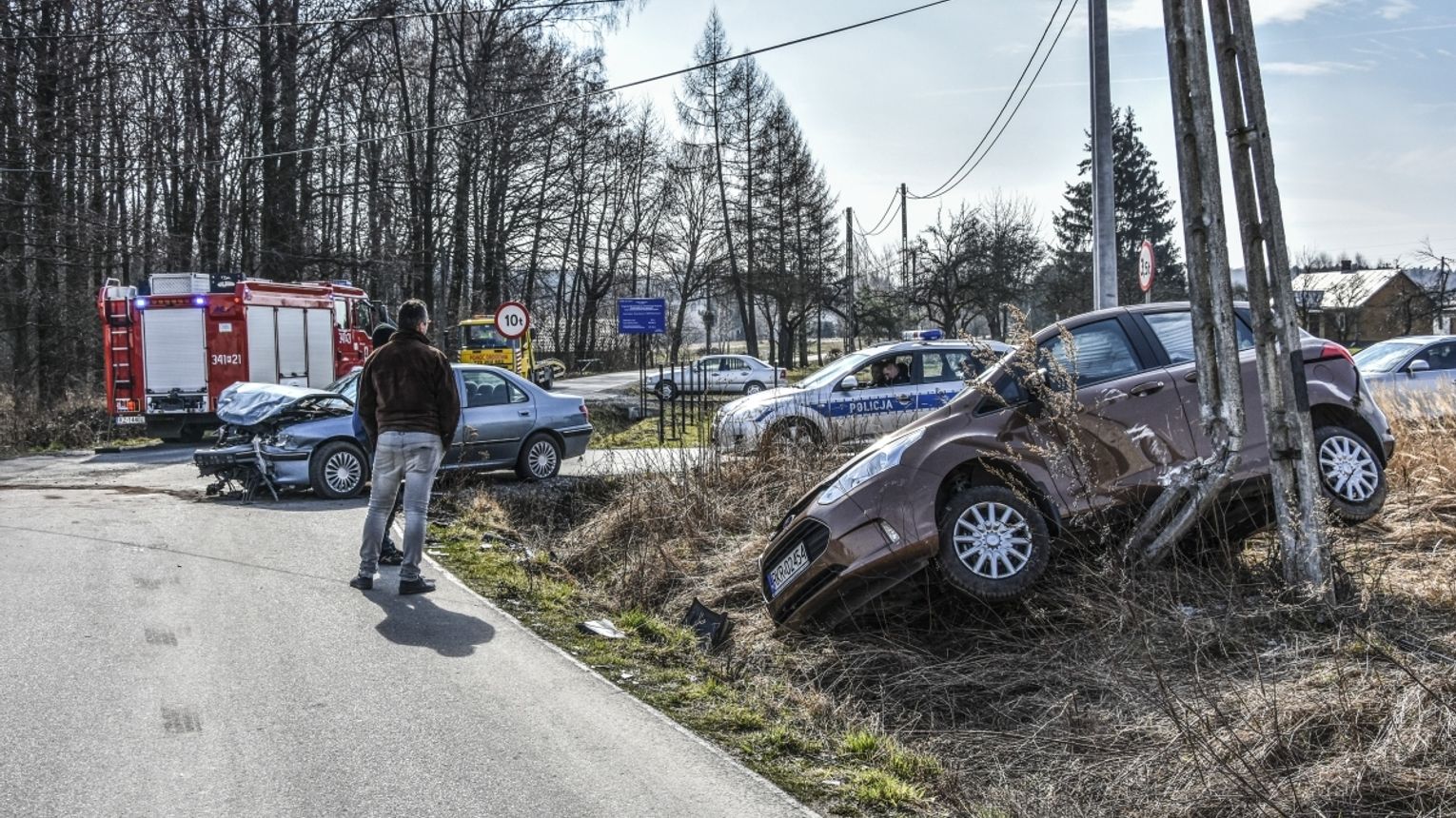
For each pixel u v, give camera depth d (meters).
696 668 6.21
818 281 53.62
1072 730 4.92
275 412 11.87
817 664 6.24
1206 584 6.24
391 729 4.79
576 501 12.03
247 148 31.58
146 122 29.39
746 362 37.84
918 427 6.76
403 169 36.00
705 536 9.34
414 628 6.53
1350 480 6.84
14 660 5.65
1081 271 59.94
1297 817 3.80
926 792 4.41
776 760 4.68
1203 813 4.00
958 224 52.97
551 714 5.06
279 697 5.18
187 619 6.55
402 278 35.22
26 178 25.89
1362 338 65.50
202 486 13.22
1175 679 5.19
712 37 51.84
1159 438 6.69
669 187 59.50
